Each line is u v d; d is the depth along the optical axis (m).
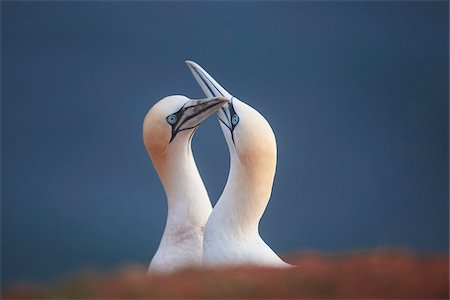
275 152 32.09
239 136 31.86
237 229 31.81
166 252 34.41
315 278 23.72
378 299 22.75
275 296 23.06
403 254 26.86
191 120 34.19
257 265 28.55
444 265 25.00
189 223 34.53
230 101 32.69
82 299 23.72
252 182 31.75
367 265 25.08
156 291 23.56
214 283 23.84
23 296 24.69
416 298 22.88
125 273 26.06
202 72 34.44
